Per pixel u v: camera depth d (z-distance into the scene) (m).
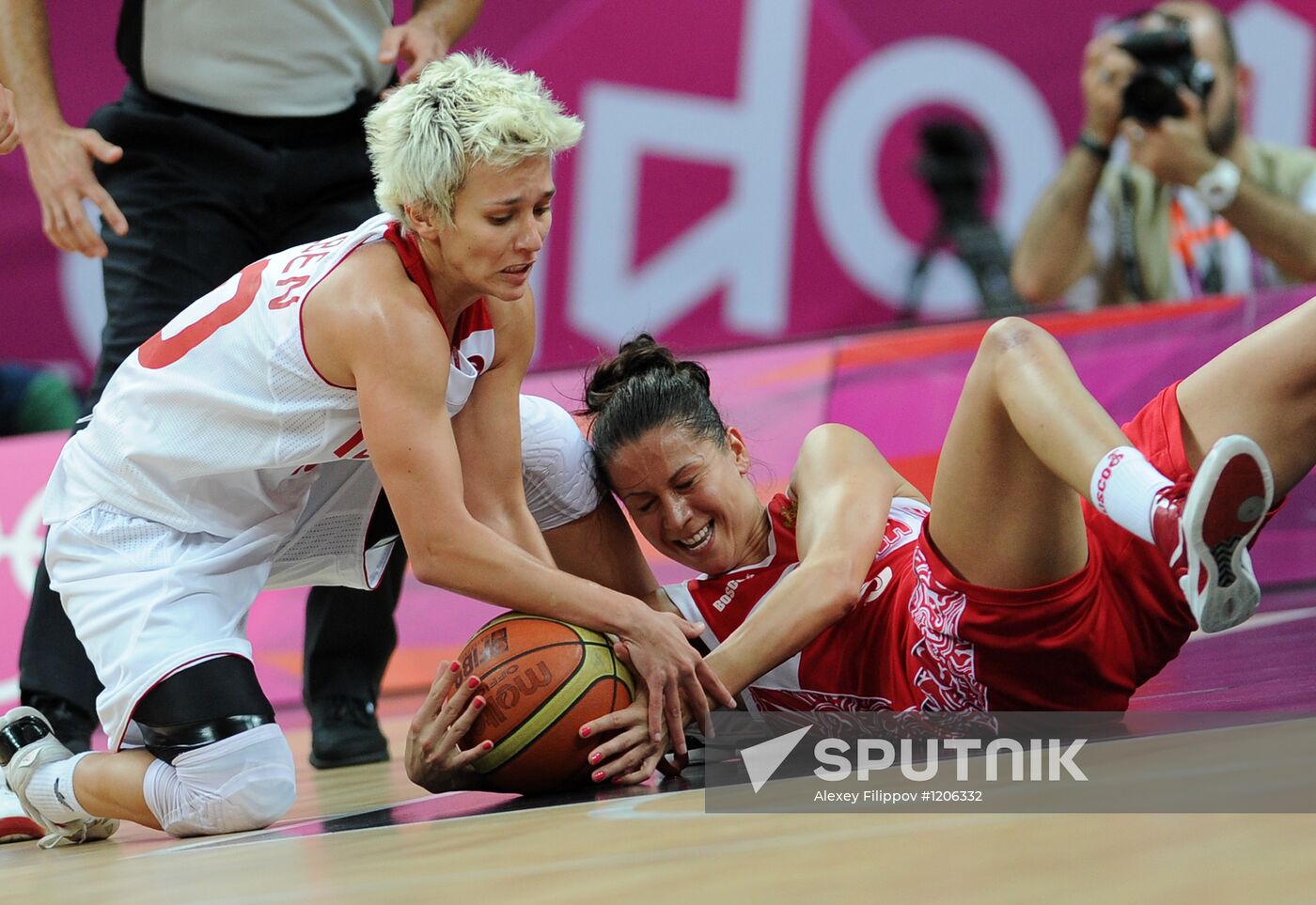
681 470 6.32
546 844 3.69
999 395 5.25
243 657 5.75
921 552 6.01
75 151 7.59
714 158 13.54
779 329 13.66
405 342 5.16
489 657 5.36
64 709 6.77
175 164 7.99
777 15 13.44
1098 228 13.38
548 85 13.26
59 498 6.09
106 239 8.06
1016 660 5.72
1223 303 12.45
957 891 2.40
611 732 5.40
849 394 12.59
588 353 13.43
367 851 4.05
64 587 5.91
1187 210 13.27
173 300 7.95
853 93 13.57
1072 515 5.45
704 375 6.65
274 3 7.95
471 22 8.55
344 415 5.51
